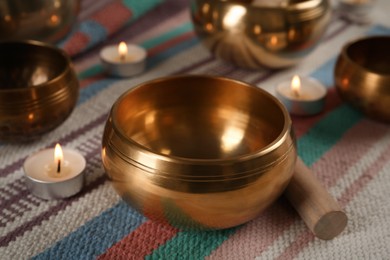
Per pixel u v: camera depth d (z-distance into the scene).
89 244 0.42
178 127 0.47
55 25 0.57
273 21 0.56
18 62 0.52
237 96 0.46
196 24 0.59
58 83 0.47
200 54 0.65
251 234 0.43
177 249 0.42
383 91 0.51
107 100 0.56
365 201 0.46
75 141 0.51
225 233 0.43
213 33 0.58
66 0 0.57
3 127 0.46
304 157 0.50
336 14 0.73
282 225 0.44
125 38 0.67
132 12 0.67
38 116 0.47
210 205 0.38
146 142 0.46
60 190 0.44
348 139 0.52
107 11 0.65
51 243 0.42
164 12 0.72
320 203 0.42
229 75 0.61
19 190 0.46
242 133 0.47
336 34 0.69
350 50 0.57
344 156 0.50
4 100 0.45
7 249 0.41
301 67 0.63
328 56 0.65
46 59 0.52
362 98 0.52
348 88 0.53
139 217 0.44
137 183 0.38
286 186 0.41
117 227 0.43
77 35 0.62
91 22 0.64
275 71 0.62
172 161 0.37
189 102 0.47
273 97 0.43
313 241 0.43
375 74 0.51
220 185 0.37
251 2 0.61
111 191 0.46
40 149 0.50
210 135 0.48
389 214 0.45
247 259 0.41
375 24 0.72
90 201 0.45
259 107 0.45
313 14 0.57
